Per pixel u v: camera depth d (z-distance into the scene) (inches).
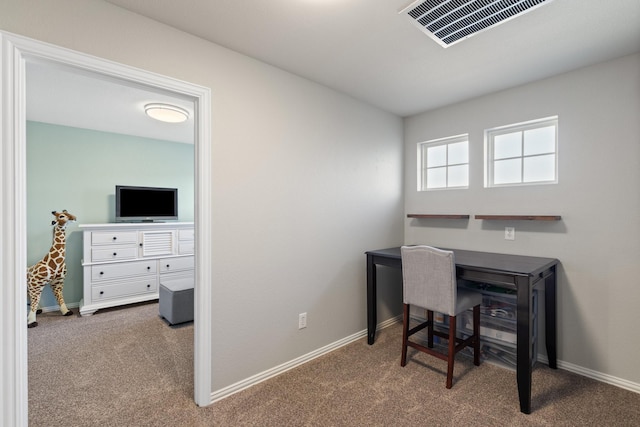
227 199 79.9
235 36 74.4
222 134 78.7
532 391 82.0
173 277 173.2
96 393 81.4
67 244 158.6
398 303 135.3
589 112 88.4
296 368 94.9
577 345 91.3
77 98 118.0
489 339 99.7
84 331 124.9
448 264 83.4
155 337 119.0
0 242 52.2
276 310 91.2
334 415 72.4
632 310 82.2
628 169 82.5
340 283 110.0
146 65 66.7
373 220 122.3
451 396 79.9
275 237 90.7
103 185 169.2
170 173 192.9
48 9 55.9
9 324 53.4
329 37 74.8
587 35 72.6
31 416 72.2
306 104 98.2
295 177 95.4
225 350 80.1
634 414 72.4
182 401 77.9
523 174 106.1
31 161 149.8
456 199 119.0
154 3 62.2
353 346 110.7
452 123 120.2
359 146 116.1
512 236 103.9
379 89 106.0
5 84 52.1
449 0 60.2
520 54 81.9
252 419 71.1
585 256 89.4
